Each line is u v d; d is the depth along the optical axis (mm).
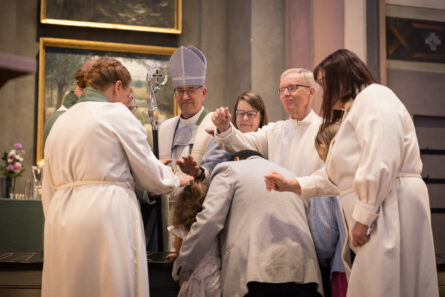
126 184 2164
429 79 5695
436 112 5691
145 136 2248
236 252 2221
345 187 1984
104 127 2117
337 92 2078
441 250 5656
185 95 3230
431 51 5723
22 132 5480
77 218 2043
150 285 2445
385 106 1850
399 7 5676
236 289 2180
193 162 2559
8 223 3797
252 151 2592
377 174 1743
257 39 5480
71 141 2133
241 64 5684
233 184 2340
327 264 2398
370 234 1823
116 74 2307
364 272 1815
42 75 5520
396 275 1779
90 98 2227
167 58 5863
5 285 2365
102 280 2002
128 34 5840
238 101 3521
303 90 2969
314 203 2404
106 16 5703
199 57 3260
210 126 3197
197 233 2230
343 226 2285
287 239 2227
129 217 2115
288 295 2199
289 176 2387
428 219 1893
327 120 2307
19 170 4988
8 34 5516
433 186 5730
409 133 1944
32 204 3836
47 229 2115
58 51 5602
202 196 2406
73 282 2008
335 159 1984
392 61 5609
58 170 2162
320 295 2318
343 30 5258
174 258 2453
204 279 2270
